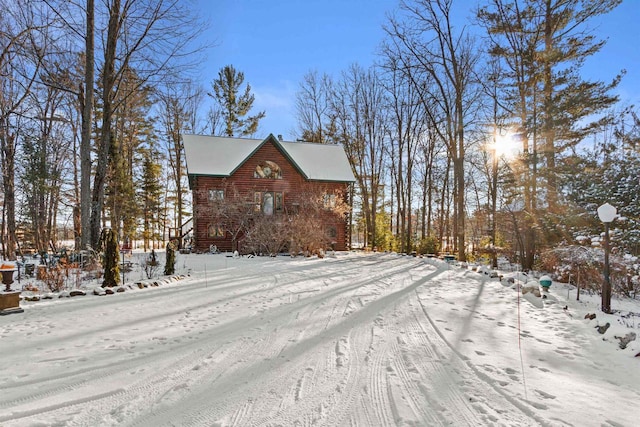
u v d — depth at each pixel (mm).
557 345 4641
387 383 3445
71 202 21547
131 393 3242
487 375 3621
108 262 8297
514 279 9742
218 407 2990
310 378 3562
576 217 12086
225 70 34031
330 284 9297
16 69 12750
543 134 13742
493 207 20375
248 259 16469
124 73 13625
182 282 9570
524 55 13883
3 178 17875
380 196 36000
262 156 22422
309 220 18625
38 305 6699
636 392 3322
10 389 3307
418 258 17688
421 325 5484
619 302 7840
